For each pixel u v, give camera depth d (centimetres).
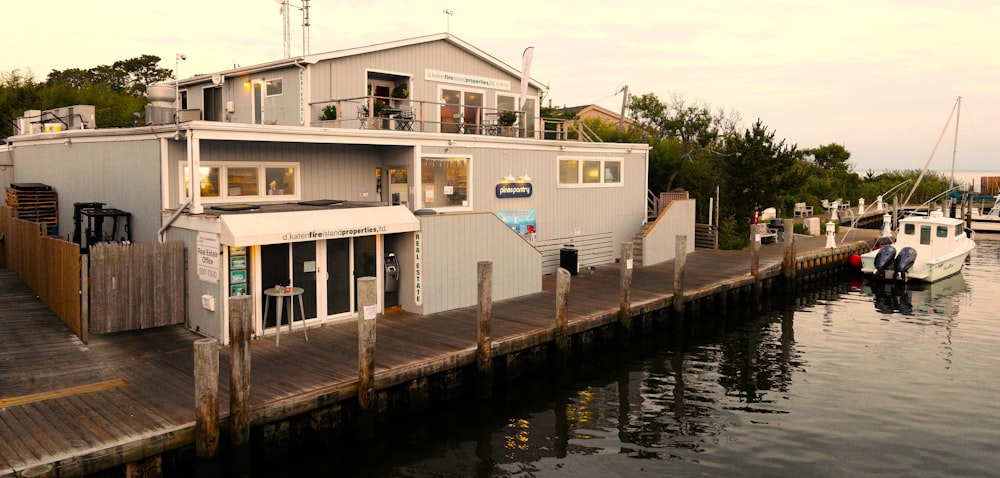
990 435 1191
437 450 1123
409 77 2181
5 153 2442
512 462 1080
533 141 2106
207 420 897
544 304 1742
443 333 1428
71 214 1961
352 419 1117
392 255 1641
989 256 3516
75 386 1062
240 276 1345
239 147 1625
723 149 3656
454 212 1894
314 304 1463
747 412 1305
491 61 2400
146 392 1041
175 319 1437
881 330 1952
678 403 1353
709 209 2981
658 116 4072
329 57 1972
